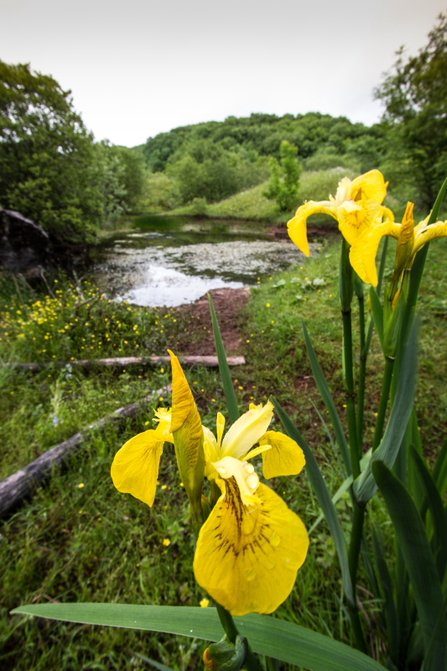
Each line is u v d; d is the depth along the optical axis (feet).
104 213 38.86
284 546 1.61
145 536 6.57
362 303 3.68
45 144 31.19
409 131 29.96
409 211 2.72
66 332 15.05
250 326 16.61
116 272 31.17
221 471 1.77
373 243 2.95
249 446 2.00
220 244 44.16
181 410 1.68
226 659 1.77
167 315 18.56
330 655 2.19
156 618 2.23
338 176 61.72
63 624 5.33
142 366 13.08
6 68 28.96
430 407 9.41
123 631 5.20
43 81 30.45
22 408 10.18
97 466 8.09
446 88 27.45
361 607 4.81
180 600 5.54
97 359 13.33
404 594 3.99
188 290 25.62
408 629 4.07
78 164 33.42
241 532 1.68
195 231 56.75
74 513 7.12
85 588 5.68
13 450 8.86
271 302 18.86
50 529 6.85
